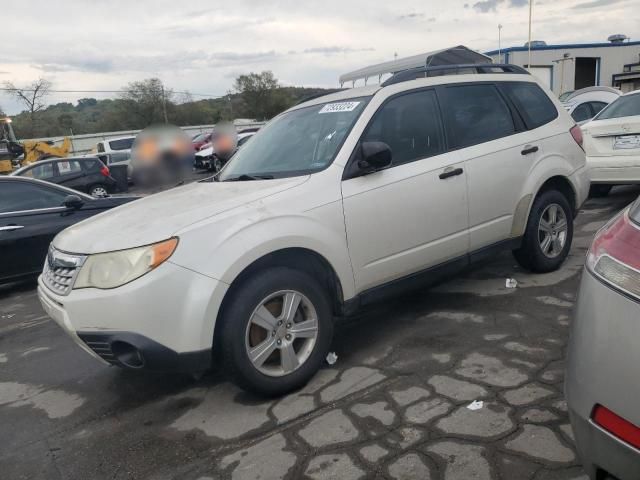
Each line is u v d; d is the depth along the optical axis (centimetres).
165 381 369
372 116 381
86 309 292
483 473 239
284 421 298
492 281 489
